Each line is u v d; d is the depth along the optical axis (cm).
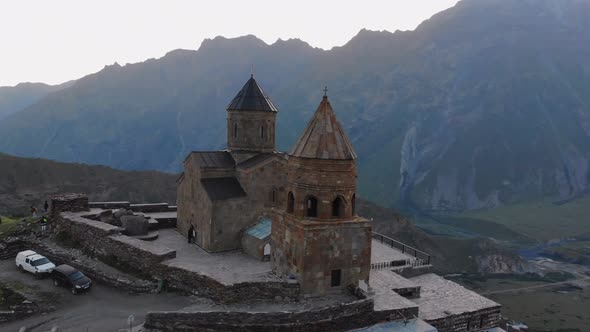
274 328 1952
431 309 2536
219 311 1958
